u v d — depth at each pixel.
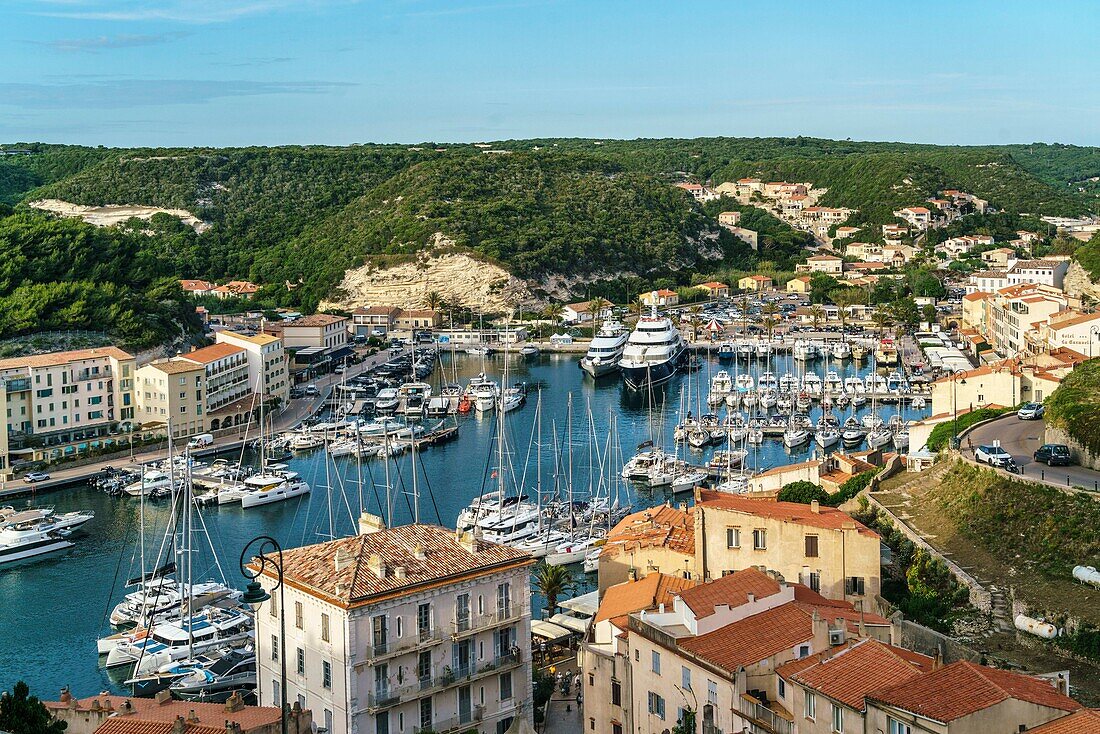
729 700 72.81
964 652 88.94
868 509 132.75
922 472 140.75
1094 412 129.12
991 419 169.38
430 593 88.94
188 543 168.75
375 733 86.19
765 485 167.50
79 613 146.25
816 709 67.12
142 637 131.12
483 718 91.94
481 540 97.56
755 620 79.38
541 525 172.62
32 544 170.25
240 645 129.75
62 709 79.81
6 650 133.88
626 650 86.56
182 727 72.94
